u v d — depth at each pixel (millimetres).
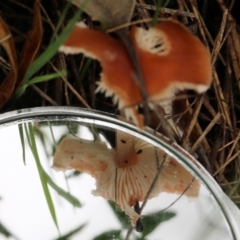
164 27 361
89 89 487
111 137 443
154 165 439
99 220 448
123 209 446
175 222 442
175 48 359
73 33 355
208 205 437
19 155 449
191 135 477
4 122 443
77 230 449
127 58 350
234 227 437
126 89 348
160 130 447
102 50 352
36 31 424
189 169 432
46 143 449
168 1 471
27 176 449
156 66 354
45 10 473
